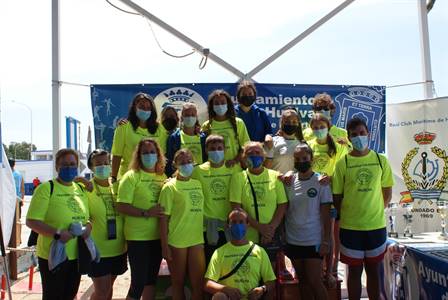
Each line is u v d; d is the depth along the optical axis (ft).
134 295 14.35
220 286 13.76
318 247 14.76
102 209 14.66
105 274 14.60
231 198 15.17
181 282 14.85
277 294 16.10
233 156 16.47
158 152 15.05
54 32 19.21
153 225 14.69
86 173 21.02
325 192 14.94
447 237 17.66
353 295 15.24
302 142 16.61
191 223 14.75
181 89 20.62
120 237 14.96
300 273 15.26
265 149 16.37
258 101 20.99
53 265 12.60
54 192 13.19
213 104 16.52
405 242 16.72
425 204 21.72
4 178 21.21
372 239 14.85
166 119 17.46
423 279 14.53
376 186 14.93
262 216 14.94
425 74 22.25
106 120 20.27
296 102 21.22
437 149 21.53
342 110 21.72
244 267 13.94
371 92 21.90
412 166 22.15
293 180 15.33
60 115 19.30
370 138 21.91
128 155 16.55
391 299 16.93
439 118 21.50
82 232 13.06
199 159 16.49
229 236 14.75
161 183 15.25
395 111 22.58
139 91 20.45
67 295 13.48
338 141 17.40
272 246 16.21
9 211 21.52
